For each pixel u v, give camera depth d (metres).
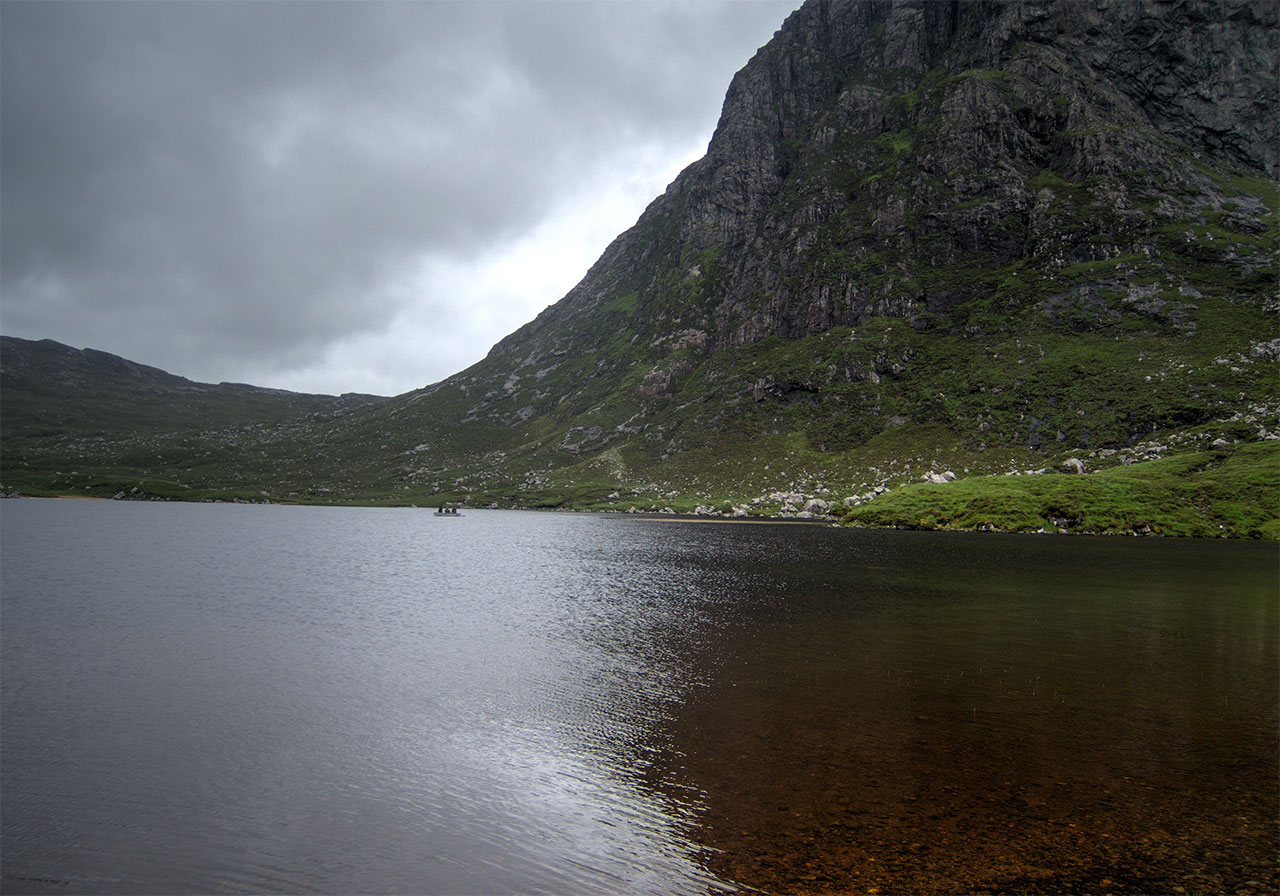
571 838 17.97
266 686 31.84
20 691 31.03
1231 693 30.30
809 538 121.81
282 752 24.09
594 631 43.78
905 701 29.11
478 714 27.83
